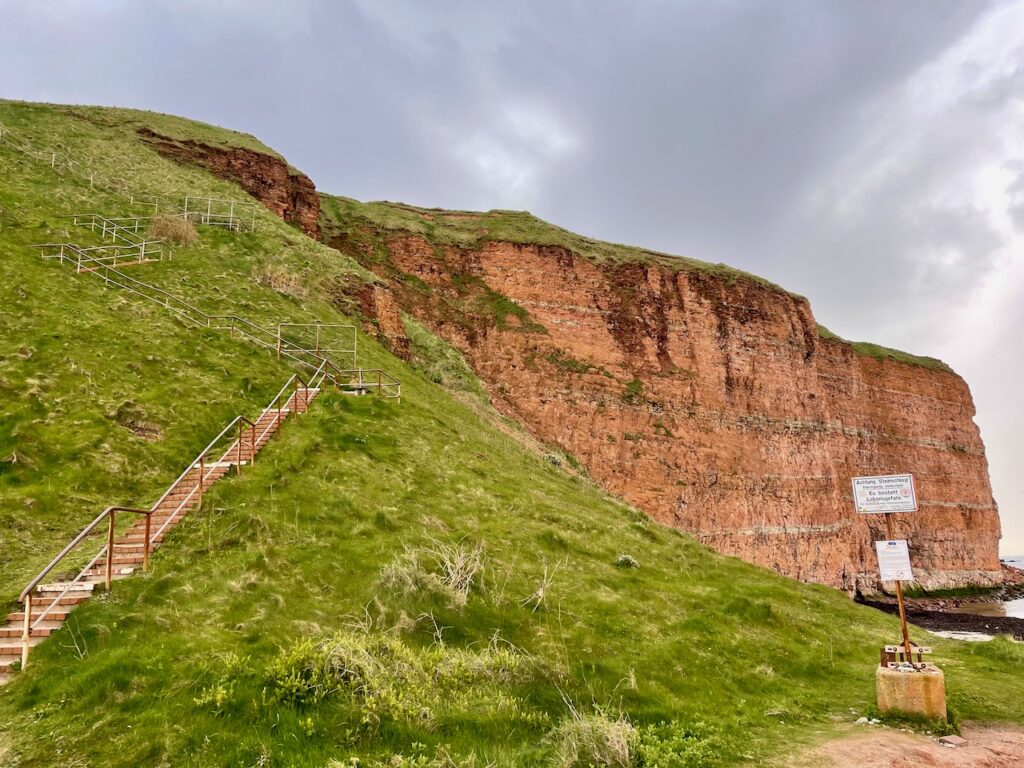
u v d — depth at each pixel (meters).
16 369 18.67
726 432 63.34
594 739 8.15
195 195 43.22
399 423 22.94
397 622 11.12
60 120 48.03
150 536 12.98
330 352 29.02
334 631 10.45
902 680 10.41
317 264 40.62
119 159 45.06
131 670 8.82
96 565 12.15
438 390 34.88
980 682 13.68
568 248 67.19
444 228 69.50
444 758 7.58
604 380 60.25
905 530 83.62
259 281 33.59
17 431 16.22
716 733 9.20
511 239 66.69
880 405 89.62
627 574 16.67
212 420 20.12
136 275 29.25
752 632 14.70
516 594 13.48
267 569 12.17
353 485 16.98
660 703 10.21
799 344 73.56
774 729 9.79
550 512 19.91
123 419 18.56
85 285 25.78
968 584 86.06
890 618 20.86
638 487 56.47
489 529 16.94
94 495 15.42
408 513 16.30
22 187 34.03
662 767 7.93
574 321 63.31
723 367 66.44
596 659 11.51
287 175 57.78
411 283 61.34
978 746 9.46
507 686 9.75
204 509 14.17
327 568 12.54
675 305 67.31
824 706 11.16
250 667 8.82
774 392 68.69
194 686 8.46
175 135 52.78
